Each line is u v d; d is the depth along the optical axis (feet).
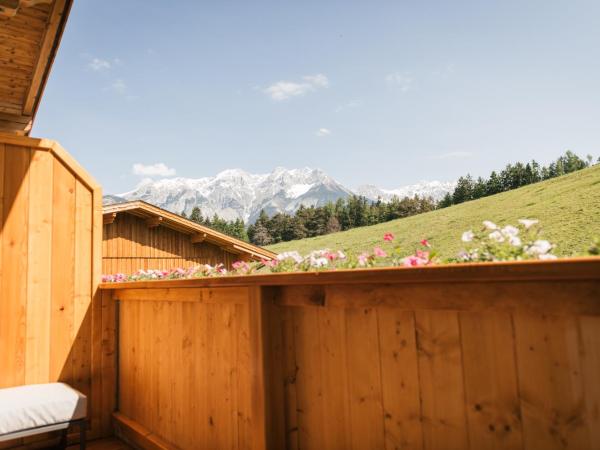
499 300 3.79
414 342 4.57
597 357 3.23
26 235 10.89
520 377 3.72
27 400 8.54
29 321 10.72
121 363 11.51
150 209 32.58
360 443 5.09
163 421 9.36
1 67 13.74
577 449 3.33
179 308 8.89
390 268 4.39
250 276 6.22
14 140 10.84
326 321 5.59
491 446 3.90
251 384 6.20
